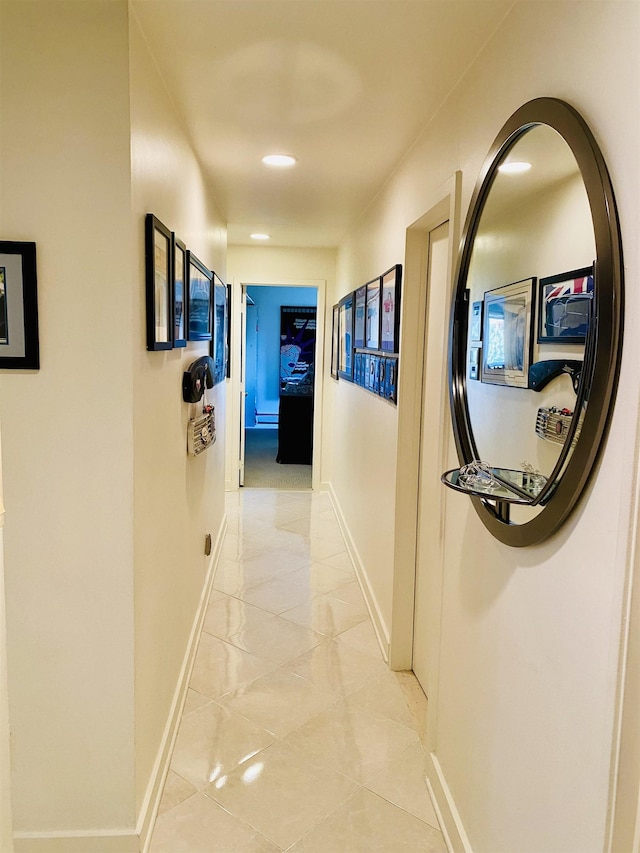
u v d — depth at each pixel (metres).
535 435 1.33
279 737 2.34
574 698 1.16
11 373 1.61
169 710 2.26
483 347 1.67
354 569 4.10
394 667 2.83
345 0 1.51
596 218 1.06
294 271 5.93
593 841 1.08
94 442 1.64
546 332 1.28
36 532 1.66
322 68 1.90
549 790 1.25
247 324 10.37
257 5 1.55
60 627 1.69
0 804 0.87
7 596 1.67
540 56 1.34
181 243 2.29
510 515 1.45
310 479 6.81
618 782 1.02
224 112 2.29
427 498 2.62
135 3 1.55
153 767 1.98
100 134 1.57
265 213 4.20
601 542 1.06
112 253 1.59
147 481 1.83
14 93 1.55
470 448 1.77
